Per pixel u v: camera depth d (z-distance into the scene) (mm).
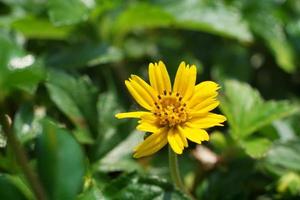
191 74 207
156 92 207
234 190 257
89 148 245
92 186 213
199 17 309
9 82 194
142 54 327
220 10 313
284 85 342
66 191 208
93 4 286
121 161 244
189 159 281
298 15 358
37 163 209
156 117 202
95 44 291
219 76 326
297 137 267
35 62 203
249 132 250
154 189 215
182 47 337
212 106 203
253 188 268
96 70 310
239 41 343
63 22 273
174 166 213
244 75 330
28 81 196
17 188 209
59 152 209
